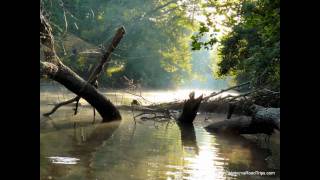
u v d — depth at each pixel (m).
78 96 15.52
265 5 10.45
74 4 32.53
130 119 16.14
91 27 37.81
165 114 17.92
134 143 10.54
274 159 9.12
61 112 17.22
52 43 12.16
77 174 6.79
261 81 14.71
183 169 7.63
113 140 10.88
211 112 19.83
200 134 12.94
